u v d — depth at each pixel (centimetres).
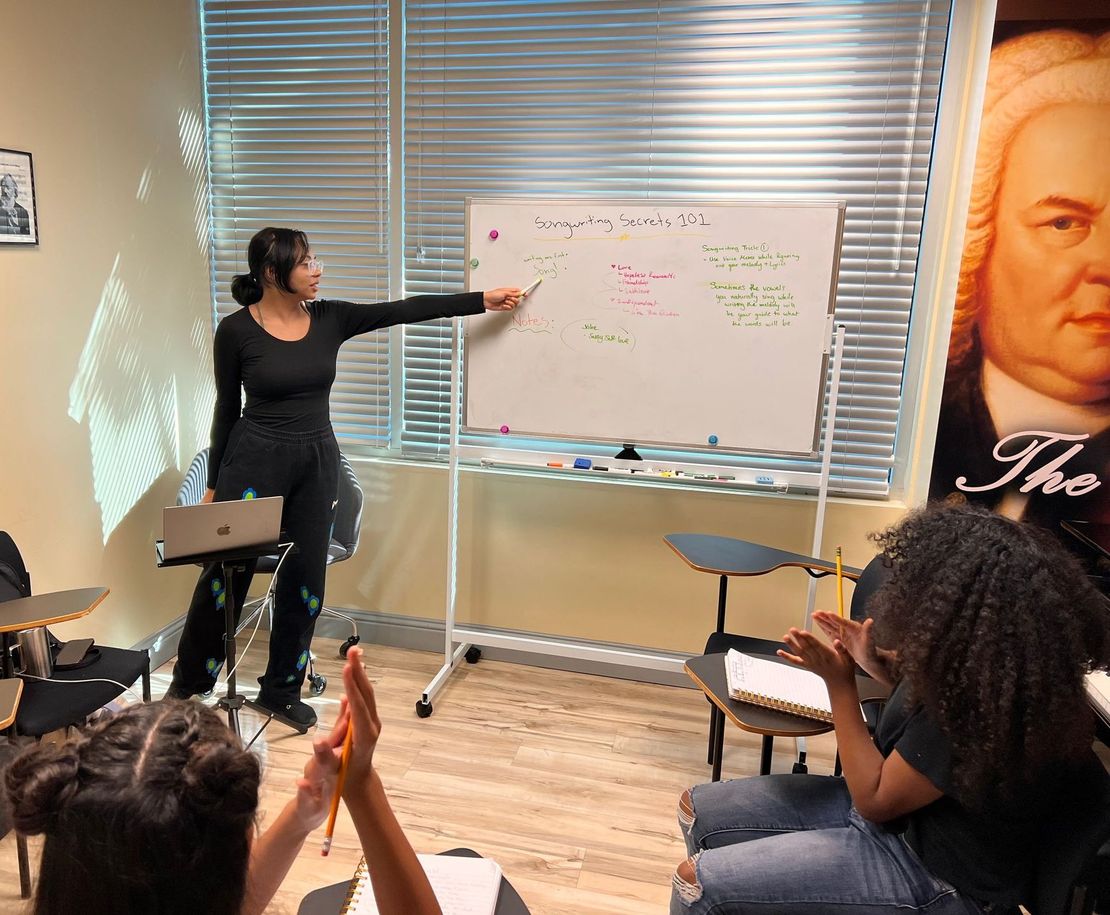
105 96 261
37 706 193
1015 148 242
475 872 122
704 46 272
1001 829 124
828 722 167
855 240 277
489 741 268
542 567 315
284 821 90
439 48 290
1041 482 260
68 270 251
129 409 284
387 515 325
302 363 252
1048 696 114
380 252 313
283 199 317
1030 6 232
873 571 217
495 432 288
